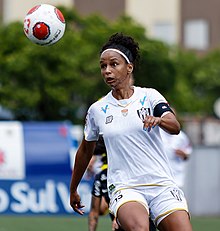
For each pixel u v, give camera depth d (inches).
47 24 860.6
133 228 719.1
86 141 788.0
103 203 1111.6
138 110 750.5
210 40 4566.9
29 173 1711.4
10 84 2402.8
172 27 4269.2
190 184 1803.6
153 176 748.0
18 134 1733.5
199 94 4173.2
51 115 2477.9
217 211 1815.9
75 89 2443.4
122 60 758.5
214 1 4431.6
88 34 2513.5
